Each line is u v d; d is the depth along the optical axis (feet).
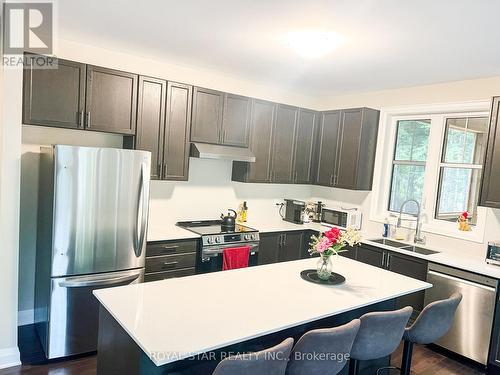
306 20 8.04
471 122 12.51
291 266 9.30
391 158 14.88
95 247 9.64
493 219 11.56
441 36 8.43
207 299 6.76
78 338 9.65
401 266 12.01
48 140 10.97
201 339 5.24
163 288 7.22
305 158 15.81
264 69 12.65
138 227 10.26
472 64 10.45
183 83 12.34
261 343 6.70
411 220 13.89
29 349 9.92
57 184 8.98
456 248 12.48
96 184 9.49
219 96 13.06
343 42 9.23
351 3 7.04
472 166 12.40
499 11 6.94
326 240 7.95
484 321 10.15
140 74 11.62
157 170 11.98
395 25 7.97
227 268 12.42
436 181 13.39
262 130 14.33
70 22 9.14
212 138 13.05
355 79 13.12
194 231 12.57
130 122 11.30
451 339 10.83
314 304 6.81
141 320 5.72
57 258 9.18
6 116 8.62
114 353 6.18
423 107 13.42
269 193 16.34
